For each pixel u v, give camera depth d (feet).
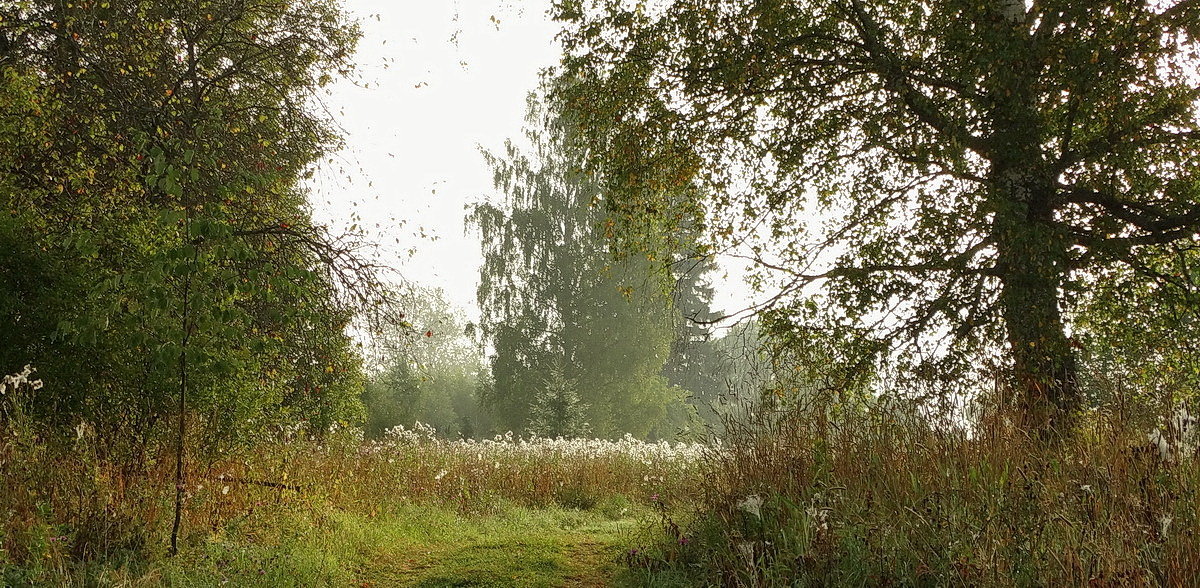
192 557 17.43
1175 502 12.25
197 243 18.35
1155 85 25.17
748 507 15.83
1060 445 16.14
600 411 106.52
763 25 26.96
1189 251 26.50
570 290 109.91
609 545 22.15
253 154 34.12
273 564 17.60
